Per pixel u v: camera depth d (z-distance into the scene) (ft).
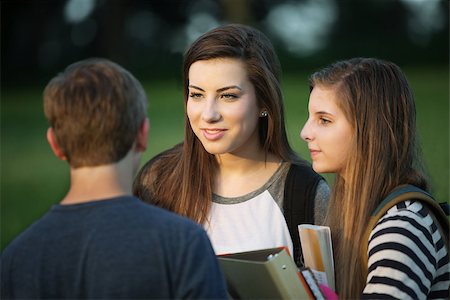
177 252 9.44
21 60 134.31
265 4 134.92
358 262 11.82
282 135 14.85
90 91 9.83
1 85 125.39
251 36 14.25
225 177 14.84
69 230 9.62
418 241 10.94
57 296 9.43
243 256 11.58
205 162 14.71
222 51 13.56
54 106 9.89
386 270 10.75
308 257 12.44
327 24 132.98
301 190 14.16
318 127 12.81
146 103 10.55
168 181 15.05
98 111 9.73
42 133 71.00
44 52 136.67
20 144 64.39
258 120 14.73
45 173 49.32
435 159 31.19
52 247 9.57
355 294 11.85
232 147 13.87
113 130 9.79
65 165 52.37
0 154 58.75
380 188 12.14
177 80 111.75
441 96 63.26
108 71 10.08
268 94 14.20
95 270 9.30
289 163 14.71
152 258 9.36
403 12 125.39
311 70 115.75
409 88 12.89
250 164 14.74
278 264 10.88
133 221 9.58
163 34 142.72
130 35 141.49
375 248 11.09
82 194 9.87
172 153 15.62
